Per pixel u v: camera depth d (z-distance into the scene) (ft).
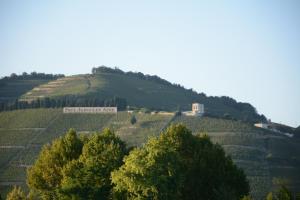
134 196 644.69
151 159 652.89
